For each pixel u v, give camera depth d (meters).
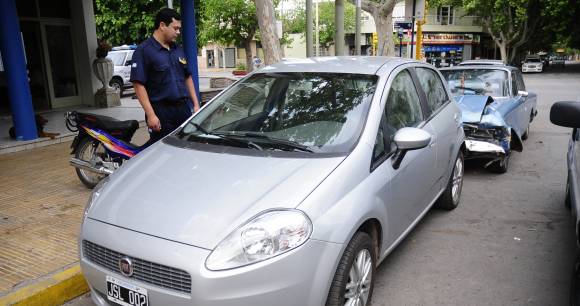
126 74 19.73
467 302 3.54
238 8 26.70
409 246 4.51
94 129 5.40
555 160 7.96
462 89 8.31
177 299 2.54
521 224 5.04
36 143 8.08
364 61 4.35
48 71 12.56
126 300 2.72
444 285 3.79
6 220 4.81
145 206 2.90
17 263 3.89
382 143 3.53
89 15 13.05
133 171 3.38
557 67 53.84
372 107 3.60
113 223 2.86
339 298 2.83
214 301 2.48
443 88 5.31
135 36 22.77
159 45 4.99
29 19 12.03
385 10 16.92
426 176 4.24
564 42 40.03
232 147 3.47
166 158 3.45
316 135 3.46
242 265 2.52
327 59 4.55
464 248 4.46
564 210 5.46
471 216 5.29
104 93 13.08
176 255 2.56
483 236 4.73
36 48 12.38
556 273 3.96
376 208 3.17
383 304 3.52
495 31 42.50
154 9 22.27
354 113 3.58
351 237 2.88
